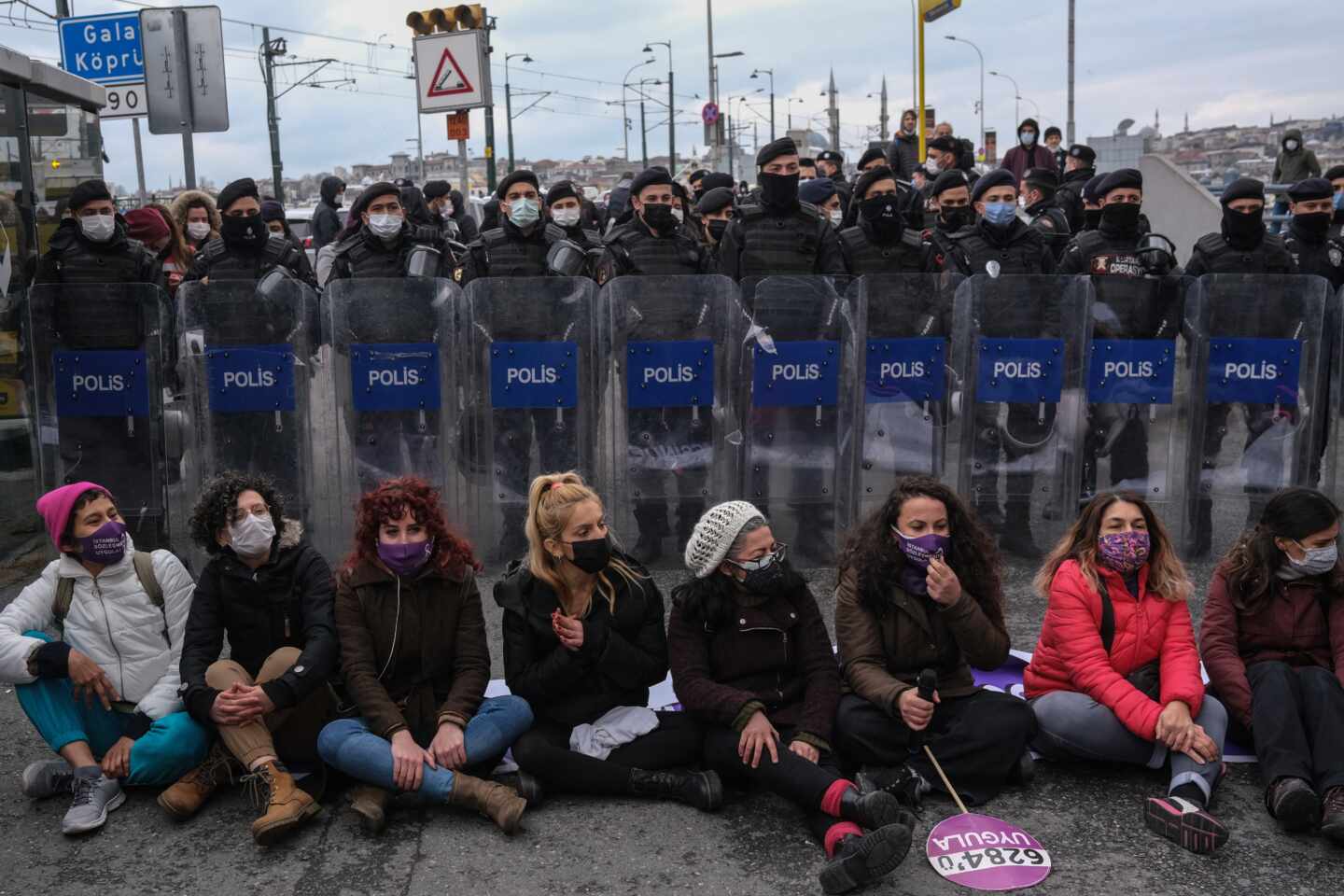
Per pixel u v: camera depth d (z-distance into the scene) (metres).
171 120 9.31
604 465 5.48
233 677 3.42
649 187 5.61
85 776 3.36
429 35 10.85
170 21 9.16
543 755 3.39
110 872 3.09
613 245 5.78
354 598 3.49
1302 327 5.43
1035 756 3.66
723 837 3.21
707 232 8.16
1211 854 3.10
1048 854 3.10
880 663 3.55
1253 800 3.40
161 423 5.23
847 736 3.45
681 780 3.36
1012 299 5.33
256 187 5.73
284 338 5.18
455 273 5.92
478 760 3.37
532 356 5.29
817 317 5.38
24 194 5.79
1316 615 3.57
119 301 5.14
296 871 3.07
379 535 3.45
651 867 3.07
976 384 5.39
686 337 5.30
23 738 3.90
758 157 5.59
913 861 3.08
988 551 3.62
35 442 5.21
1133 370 5.51
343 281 5.18
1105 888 2.95
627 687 3.57
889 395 5.43
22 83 5.75
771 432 5.45
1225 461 5.54
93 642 3.51
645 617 3.59
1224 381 5.45
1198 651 3.76
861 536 3.65
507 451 5.36
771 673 3.56
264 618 3.55
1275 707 3.31
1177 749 3.30
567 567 3.51
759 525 3.48
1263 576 3.55
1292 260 5.82
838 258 5.62
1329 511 3.46
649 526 5.48
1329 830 3.04
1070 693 3.55
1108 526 3.55
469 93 10.84
